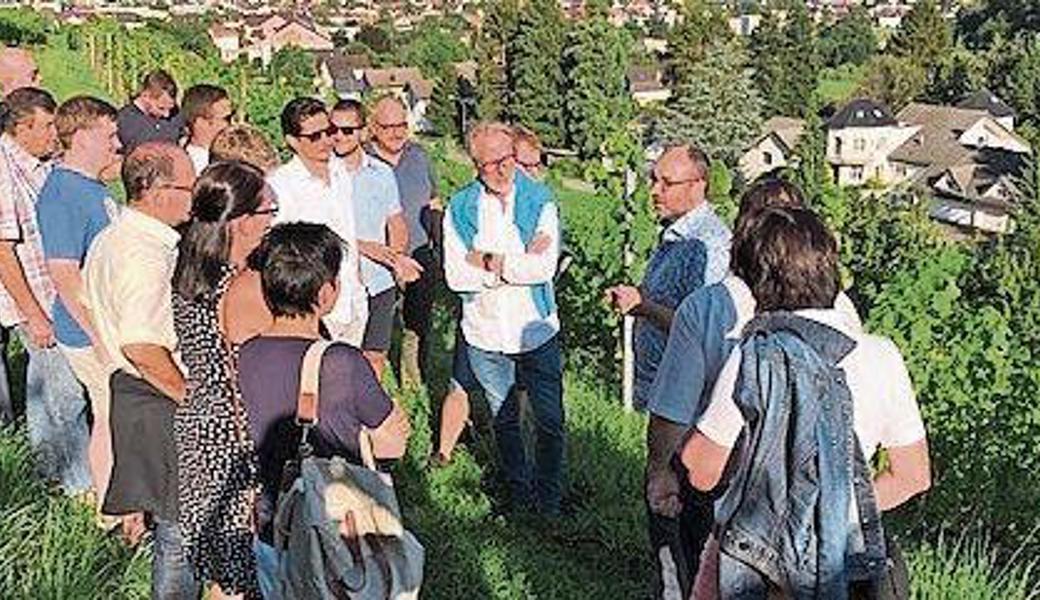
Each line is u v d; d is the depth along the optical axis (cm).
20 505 570
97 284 493
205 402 441
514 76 7219
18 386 778
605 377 1028
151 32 4053
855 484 351
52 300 608
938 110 8694
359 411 413
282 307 416
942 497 761
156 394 490
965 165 7781
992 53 10650
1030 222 3228
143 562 548
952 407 822
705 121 7662
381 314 747
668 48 10394
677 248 536
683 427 451
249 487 439
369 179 738
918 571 566
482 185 671
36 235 611
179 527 478
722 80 7719
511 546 652
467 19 15275
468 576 617
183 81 2691
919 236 1072
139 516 569
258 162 655
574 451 770
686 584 484
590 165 1117
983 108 9112
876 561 348
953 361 838
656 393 457
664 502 468
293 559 400
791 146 7500
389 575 404
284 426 412
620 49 6881
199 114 733
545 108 7031
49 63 3359
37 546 534
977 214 7319
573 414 855
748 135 7731
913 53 11094
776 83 9981
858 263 1019
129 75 2844
